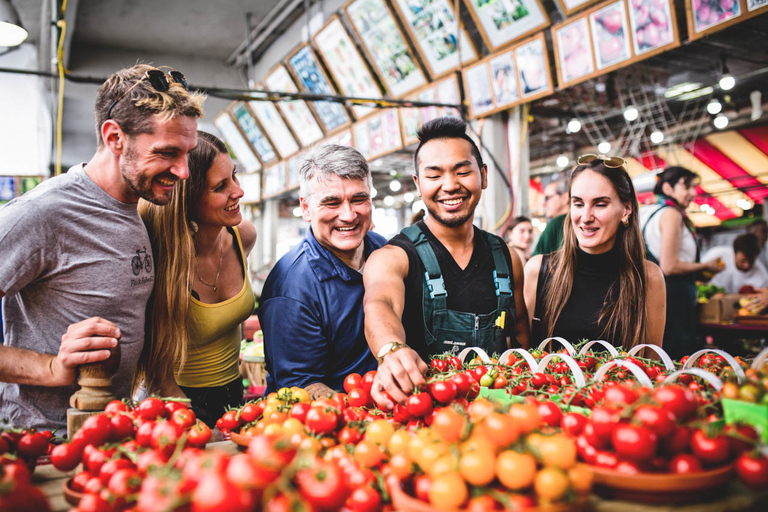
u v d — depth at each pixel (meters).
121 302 1.57
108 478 0.95
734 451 0.95
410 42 6.02
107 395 1.29
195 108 1.44
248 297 2.06
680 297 3.28
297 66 8.19
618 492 0.91
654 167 8.84
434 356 1.67
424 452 0.94
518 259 2.15
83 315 1.52
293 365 1.80
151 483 0.74
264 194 11.91
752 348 4.93
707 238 8.92
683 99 7.15
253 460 0.76
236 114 10.91
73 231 1.47
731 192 8.53
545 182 10.41
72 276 1.49
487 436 0.92
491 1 4.82
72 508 0.95
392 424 1.22
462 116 5.55
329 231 1.84
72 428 1.24
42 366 1.31
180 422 1.21
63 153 13.23
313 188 1.82
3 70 3.49
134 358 1.63
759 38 5.55
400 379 1.23
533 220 9.10
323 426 1.14
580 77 4.58
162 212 1.71
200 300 1.90
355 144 8.00
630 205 2.11
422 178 1.83
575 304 2.17
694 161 8.84
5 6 5.57
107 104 1.43
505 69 5.08
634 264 2.11
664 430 0.94
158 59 10.92
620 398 1.06
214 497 0.67
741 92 7.23
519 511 0.77
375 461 1.05
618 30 4.22
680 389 1.05
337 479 0.78
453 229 1.86
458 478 0.84
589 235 2.08
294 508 0.69
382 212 13.22
